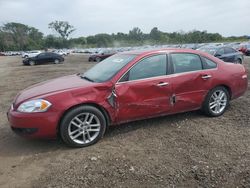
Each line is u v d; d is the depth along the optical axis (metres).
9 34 118.88
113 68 5.17
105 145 4.68
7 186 3.58
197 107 5.69
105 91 4.73
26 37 123.88
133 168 3.85
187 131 5.14
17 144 4.88
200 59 5.70
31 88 5.19
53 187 3.48
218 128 5.27
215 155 4.16
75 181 3.59
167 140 4.78
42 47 126.62
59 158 4.27
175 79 5.29
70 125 4.53
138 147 4.54
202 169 3.76
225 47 16.84
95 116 4.67
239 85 6.16
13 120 4.50
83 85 4.75
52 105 4.40
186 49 5.63
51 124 4.41
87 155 4.33
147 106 5.07
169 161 4.02
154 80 5.10
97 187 3.44
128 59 5.21
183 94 5.41
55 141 4.93
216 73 5.78
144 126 5.46
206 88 5.67
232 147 4.42
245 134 4.94
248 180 3.49
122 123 5.05
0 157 4.41
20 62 37.03
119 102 4.82
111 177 3.65
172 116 5.98
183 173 3.69
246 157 4.07
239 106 6.69
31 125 4.38
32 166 4.07
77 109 4.53
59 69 21.58
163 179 3.56
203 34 97.81
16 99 4.86
